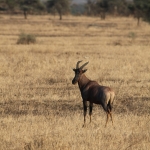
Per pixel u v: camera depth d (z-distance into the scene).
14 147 41.12
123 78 83.88
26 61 100.81
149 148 40.97
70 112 58.84
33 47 137.00
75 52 130.88
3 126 49.50
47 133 45.34
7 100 65.75
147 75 87.19
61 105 63.25
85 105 51.06
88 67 94.75
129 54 124.81
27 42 158.62
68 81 81.56
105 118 54.34
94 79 82.81
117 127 49.16
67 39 180.38
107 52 130.62
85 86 51.09
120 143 42.53
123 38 190.12
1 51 129.38
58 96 68.25
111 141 43.00
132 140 43.56
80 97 67.94
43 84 78.44
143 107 62.56
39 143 41.81
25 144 41.62
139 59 111.50
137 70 93.56
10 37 185.88
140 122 51.09
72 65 98.44
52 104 63.72
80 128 48.91
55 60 103.44
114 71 90.38
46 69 92.56
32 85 77.31
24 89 73.69
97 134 45.91
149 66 99.50
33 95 69.06
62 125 49.94
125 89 74.06
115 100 66.69
